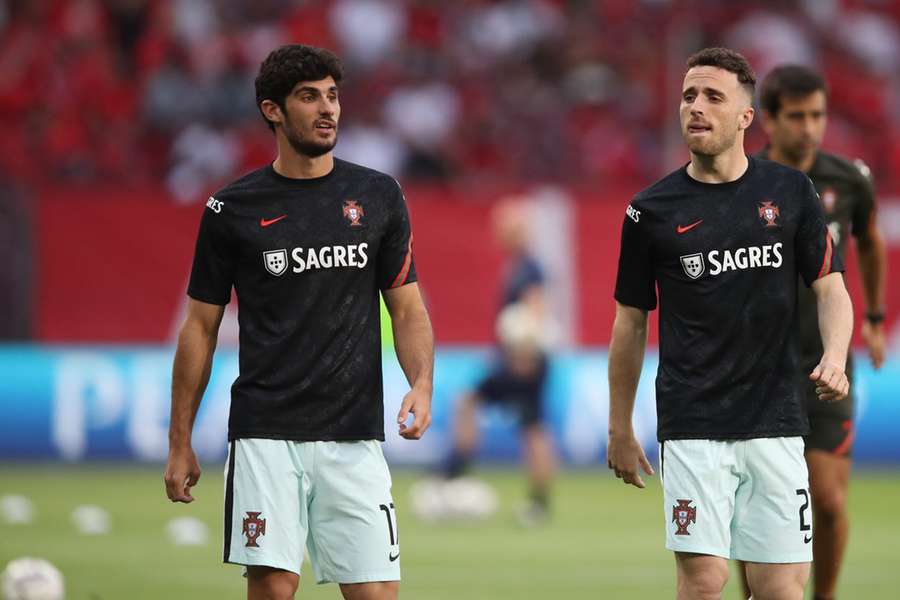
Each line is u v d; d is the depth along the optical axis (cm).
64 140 6309
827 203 2380
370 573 1752
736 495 1833
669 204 1845
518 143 6775
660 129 6925
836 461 2328
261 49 6769
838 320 1812
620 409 1914
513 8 7225
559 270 5381
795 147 2348
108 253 5244
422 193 5375
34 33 6531
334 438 1758
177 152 6444
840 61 7481
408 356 1802
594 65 7031
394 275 1809
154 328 5269
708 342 1820
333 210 1778
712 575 1803
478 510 4075
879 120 7406
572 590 2888
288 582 1761
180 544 3441
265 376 1764
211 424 5150
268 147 6481
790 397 1822
